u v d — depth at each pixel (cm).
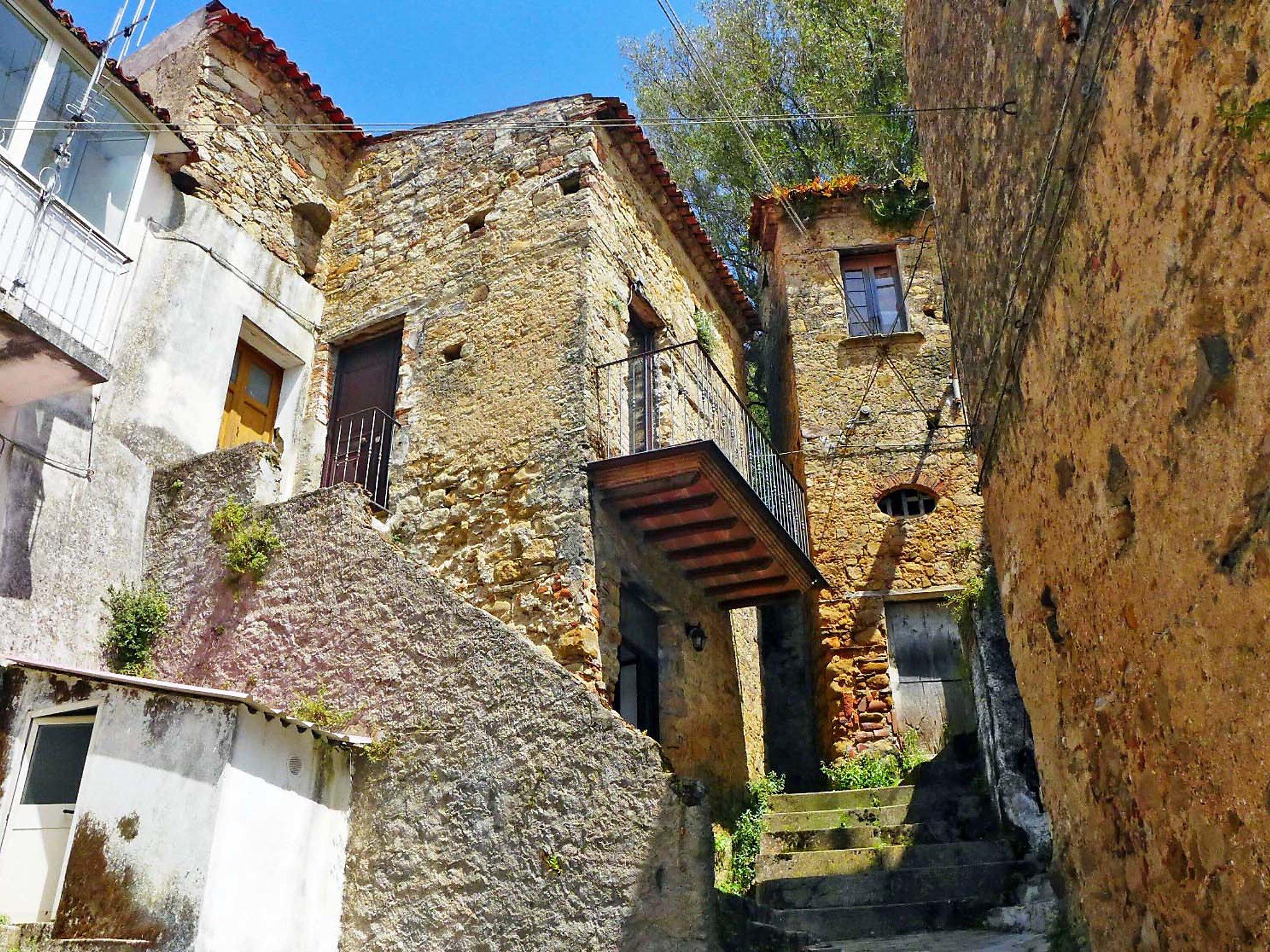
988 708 841
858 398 1241
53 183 708
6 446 729
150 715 625
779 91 1652
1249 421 308
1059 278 455
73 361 694
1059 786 516
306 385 1034
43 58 742
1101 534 432
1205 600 342
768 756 1173
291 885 613
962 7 587
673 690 882
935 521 1175
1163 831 390
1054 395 477
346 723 699
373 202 1120
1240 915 332
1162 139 349
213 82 1023
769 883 736
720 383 1026
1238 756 327
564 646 761
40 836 618
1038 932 576
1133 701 411
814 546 1179
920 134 738
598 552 811
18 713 657
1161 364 361
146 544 838
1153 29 351
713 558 921
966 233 612
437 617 704
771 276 1488
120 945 557
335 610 741
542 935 591
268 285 1018
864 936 656
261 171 1055
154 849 580
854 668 1122
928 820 829
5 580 702
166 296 905
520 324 926
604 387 892
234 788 590
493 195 1021
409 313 1013
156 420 868
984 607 866
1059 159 439
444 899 623
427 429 934
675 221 1139
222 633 777
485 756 651
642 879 582
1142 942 417
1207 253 325
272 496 838
